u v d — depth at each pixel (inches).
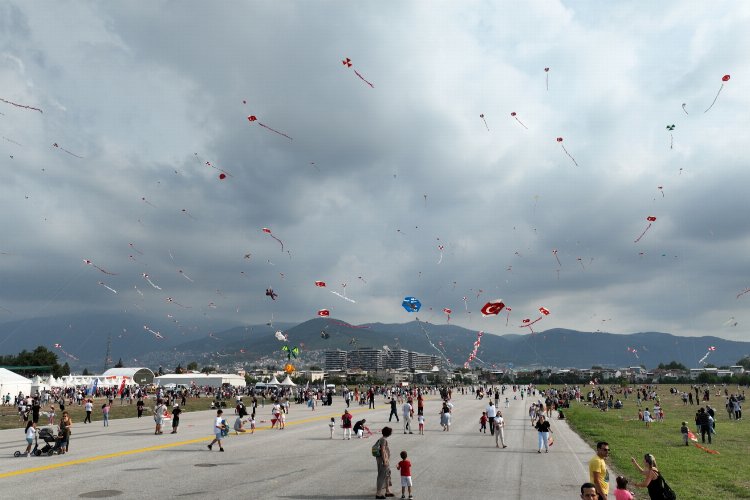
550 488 628.4
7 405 2632.9
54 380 3700.8
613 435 1248.2
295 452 949.8
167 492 590.9
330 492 598.2
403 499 565.0
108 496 568.7
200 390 4242.1
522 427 1521.9
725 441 1141.1
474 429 1432.1
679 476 711.1
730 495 597.0
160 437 1197.7
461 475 716.7
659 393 4306.1
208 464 802.2
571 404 2891.2
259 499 559.2
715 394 3806.6
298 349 3659.0
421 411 1339.8
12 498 557.9
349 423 1198.9
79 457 871.7
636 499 588.4
